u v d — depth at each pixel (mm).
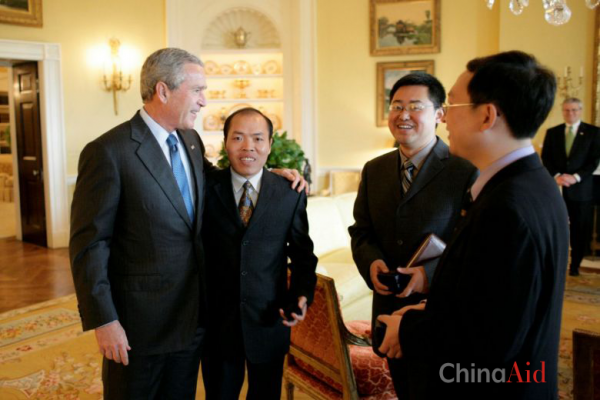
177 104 1572
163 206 1583
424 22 7273
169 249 1599
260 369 1816
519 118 1009
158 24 6957
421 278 1496
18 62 6367
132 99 6758
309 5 7680
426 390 1171
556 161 4926
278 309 1797
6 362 3064
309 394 2078
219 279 1768
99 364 3041
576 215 4840
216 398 1812
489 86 1022
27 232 6711
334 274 3555
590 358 1149
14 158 6754
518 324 938
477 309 967
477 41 7082
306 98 7797
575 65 6039
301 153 3447
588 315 3814
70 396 2637
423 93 1683
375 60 7562
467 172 1705
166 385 1734
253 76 7996
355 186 7672
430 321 1089
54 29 6090
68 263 5559
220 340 1766
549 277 968
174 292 1611
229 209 1744
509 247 931
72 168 6352
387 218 1796
